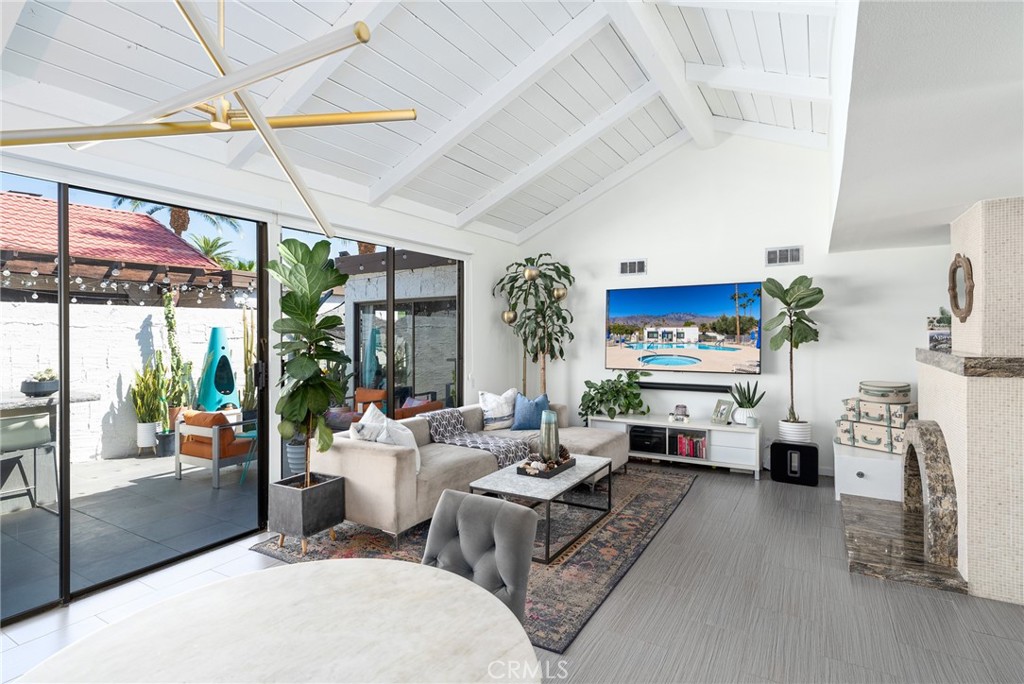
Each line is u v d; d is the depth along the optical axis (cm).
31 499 270
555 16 349
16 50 247
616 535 362
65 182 279
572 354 655
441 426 484
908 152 220
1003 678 212
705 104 515
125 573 303
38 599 270
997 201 291
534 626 249
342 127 379
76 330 288
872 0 116
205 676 110
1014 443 272
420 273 543
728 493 462
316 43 92
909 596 278
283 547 345
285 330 334
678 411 563
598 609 266
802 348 526
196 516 342
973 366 278
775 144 539
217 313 357
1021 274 283
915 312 479
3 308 261
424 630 127
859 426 448
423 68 352
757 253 548
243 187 364
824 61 371
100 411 297
